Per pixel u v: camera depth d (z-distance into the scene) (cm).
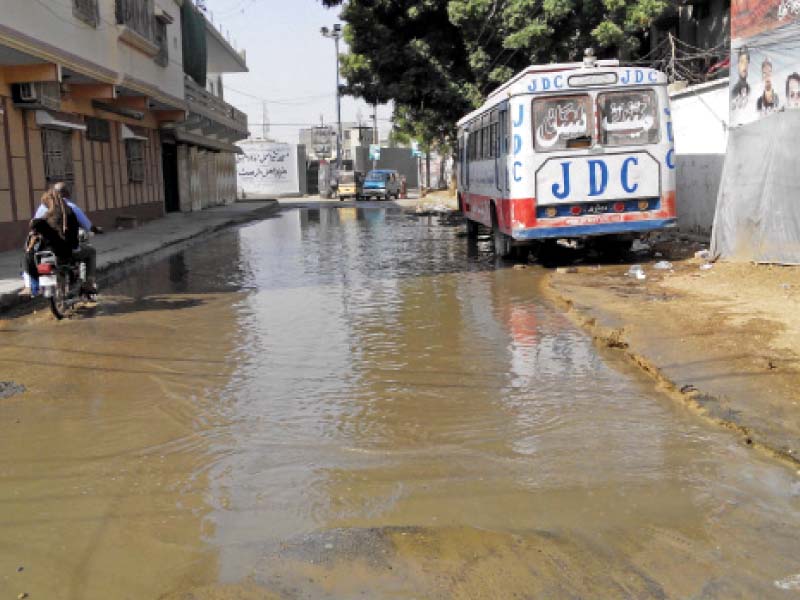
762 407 589
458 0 2677
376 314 1028
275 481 489
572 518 432
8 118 1686
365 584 369
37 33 1608
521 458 520
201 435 575
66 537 421
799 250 1172
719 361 709
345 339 882
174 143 3562
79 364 791
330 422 599
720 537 407
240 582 373
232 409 636
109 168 2425
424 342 859
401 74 2944
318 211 3988
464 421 595
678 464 504
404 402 645
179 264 1645
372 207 4369
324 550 402
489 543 406
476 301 1109
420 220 3041
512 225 1384
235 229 2698
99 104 2266
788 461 503
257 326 966
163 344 874
